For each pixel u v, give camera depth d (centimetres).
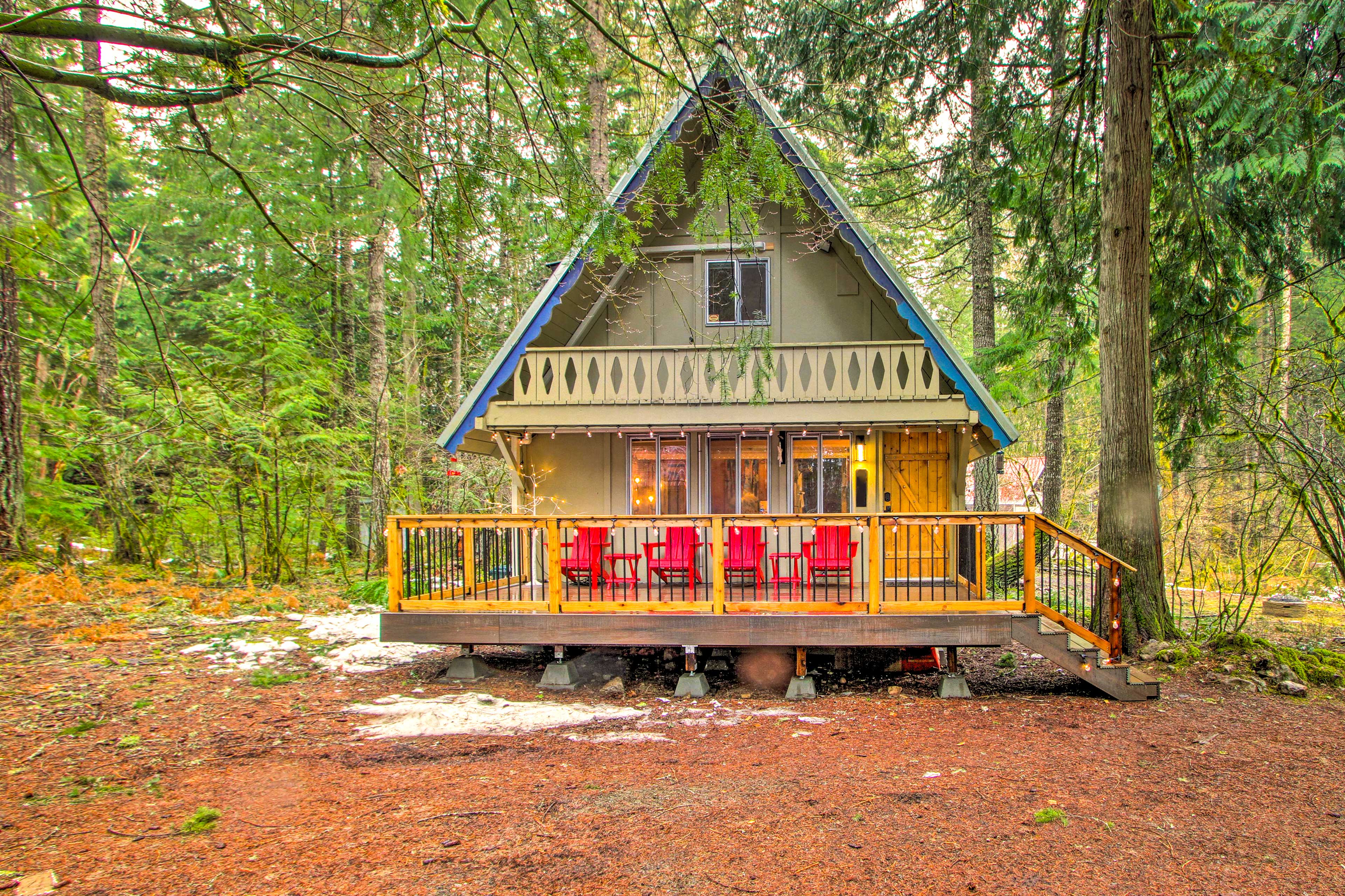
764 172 532
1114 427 951
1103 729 667
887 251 1923
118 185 2042
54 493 1266
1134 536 933
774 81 1420
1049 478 1734
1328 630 1034
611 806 495
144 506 1375
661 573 947
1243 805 493
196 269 2322
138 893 375
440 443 980
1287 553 1144
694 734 668
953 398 940
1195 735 644
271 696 754
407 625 839
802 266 1088
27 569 1070
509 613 830
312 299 1488
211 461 1264
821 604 800
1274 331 1457
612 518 828
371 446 1603
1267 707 725
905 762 582
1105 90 976
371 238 1311
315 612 1145
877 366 960
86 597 1031
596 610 827
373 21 485
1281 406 970
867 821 468
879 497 1060
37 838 434
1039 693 816
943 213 1638
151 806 486
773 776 552
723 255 1091
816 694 820
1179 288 1079
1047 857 421
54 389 1288
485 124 529
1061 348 1398
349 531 1777
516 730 677
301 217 1244
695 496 1092
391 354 1986
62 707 662
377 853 425
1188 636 934
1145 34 913
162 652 862
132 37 411
